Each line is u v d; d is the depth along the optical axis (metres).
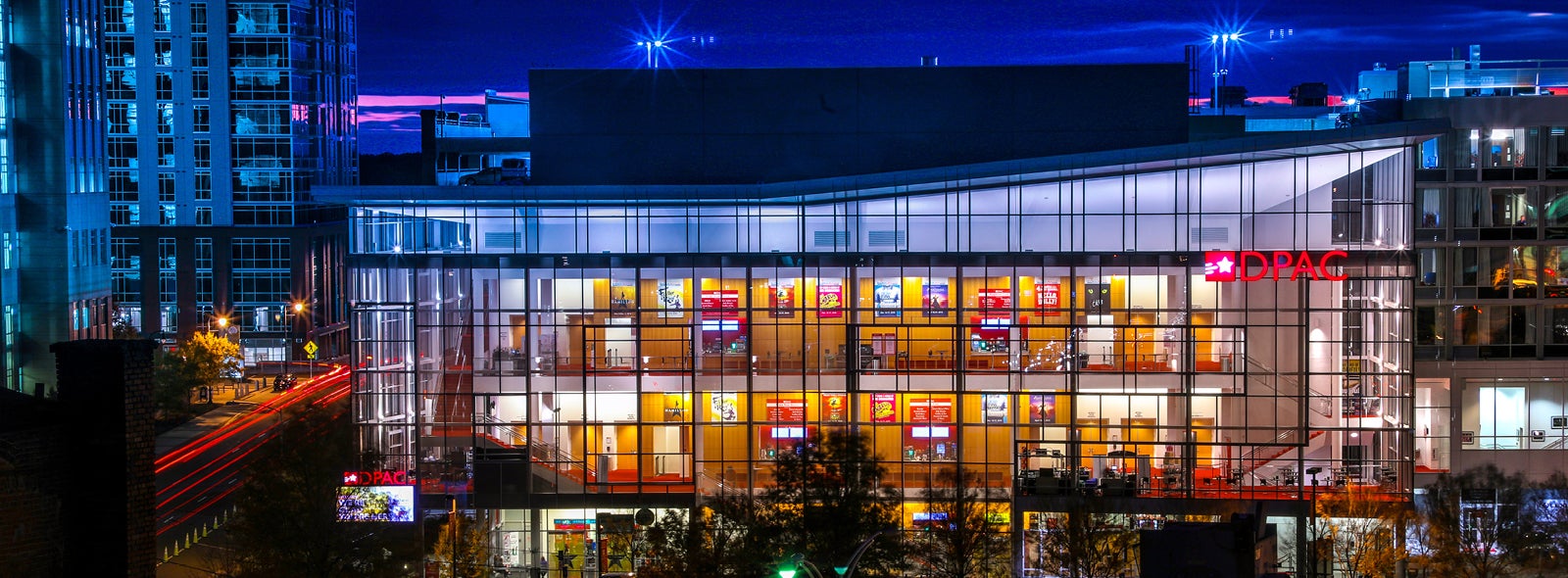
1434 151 99.19
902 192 93.81
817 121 99.00
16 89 138.12
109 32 189.00
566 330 94.31
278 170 190.50
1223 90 119.12
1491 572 83.88
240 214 190.75
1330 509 86.38
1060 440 92.69
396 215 94.50
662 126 99.38
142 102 189.25
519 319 94.12
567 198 94.06
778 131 99.00
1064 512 85.75
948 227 93.81
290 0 189.75
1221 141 91.44
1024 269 93.25
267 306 191.25
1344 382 93.25
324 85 197.50
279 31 189.62
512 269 93.81
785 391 94.00
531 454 92.81
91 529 56.28
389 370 93.88
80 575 56.25
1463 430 99.81
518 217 94.50
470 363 93.69
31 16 138.62
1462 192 99.12
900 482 93.69
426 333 93.94
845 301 93.75
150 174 189.62
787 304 94.06
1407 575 85.69
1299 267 91.62
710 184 96.06
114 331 171.25
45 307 139.00
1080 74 98.31
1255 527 59.50
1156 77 98.06
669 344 93.88
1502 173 99.00
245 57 189.62
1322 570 82.81
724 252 94.31
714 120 99.19
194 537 99.56
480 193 93.81
